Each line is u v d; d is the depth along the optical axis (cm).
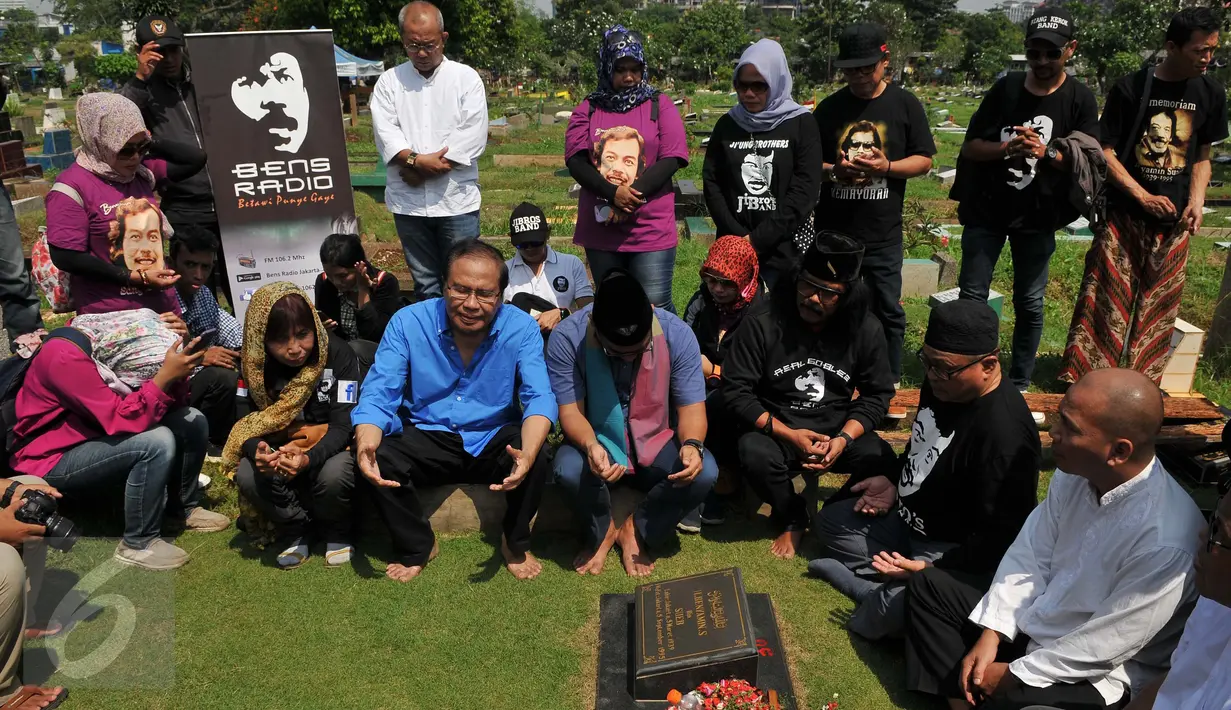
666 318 396
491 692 323
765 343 407
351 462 387
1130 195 540
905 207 1240
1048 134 520
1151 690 245
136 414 370
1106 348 575
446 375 400
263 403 395
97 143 416
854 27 500
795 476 453
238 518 430
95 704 316
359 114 3275
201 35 558
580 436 385
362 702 317
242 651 343
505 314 398
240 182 582
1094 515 280
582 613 368
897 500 384
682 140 516
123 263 427
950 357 326
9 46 7112
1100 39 3584
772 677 327
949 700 310
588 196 526
